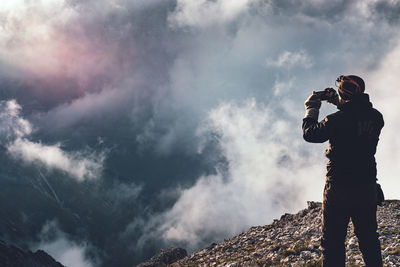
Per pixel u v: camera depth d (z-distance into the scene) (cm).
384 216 1310
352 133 397
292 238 1276
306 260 864
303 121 429
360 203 406
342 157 402
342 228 427
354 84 406
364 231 427
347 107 406
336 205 413
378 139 413
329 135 404
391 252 792
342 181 402
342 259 430
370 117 404
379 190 444
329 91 435
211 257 1441
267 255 1101
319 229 1250
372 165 408
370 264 425
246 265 1027
